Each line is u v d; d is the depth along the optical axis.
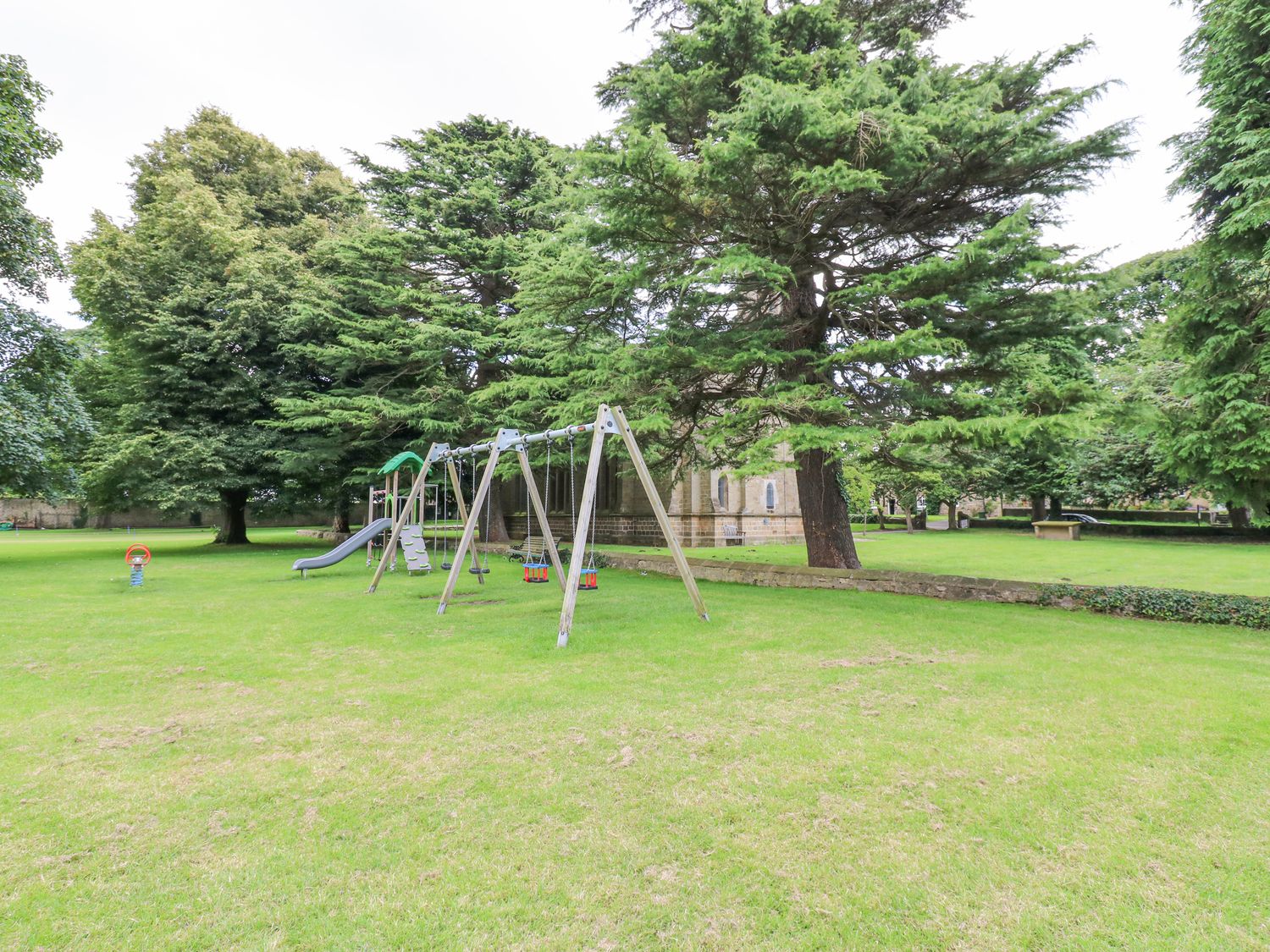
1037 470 33.38
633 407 12.00
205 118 30.25
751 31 10.88
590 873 2.83
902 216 10.65
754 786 3.66
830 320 11.98
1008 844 3.07
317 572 15.91
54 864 2.90
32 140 16.66
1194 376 8.50
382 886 2.74
